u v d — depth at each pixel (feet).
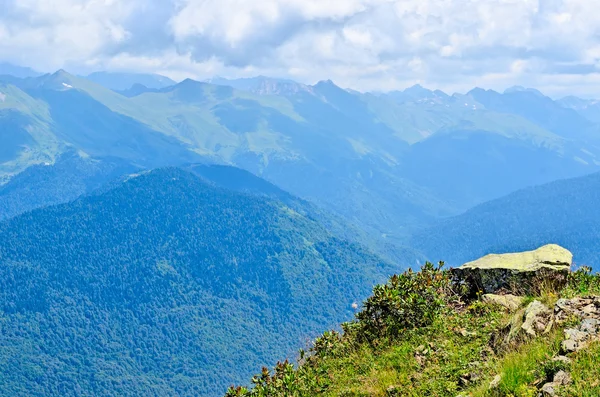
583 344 29.14
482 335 39.29
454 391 32.37
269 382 42.39
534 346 31.27
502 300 44.01
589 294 37.52
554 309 34.73
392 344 42.70
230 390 42.39
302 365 44.80
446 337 40.75
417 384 34.60
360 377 39.24
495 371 31.71
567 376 26.61
